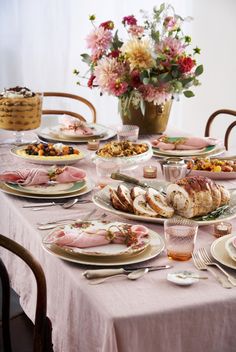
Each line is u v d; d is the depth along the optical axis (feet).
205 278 4.33
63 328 4.64
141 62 7.90
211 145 7.89
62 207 5.83
